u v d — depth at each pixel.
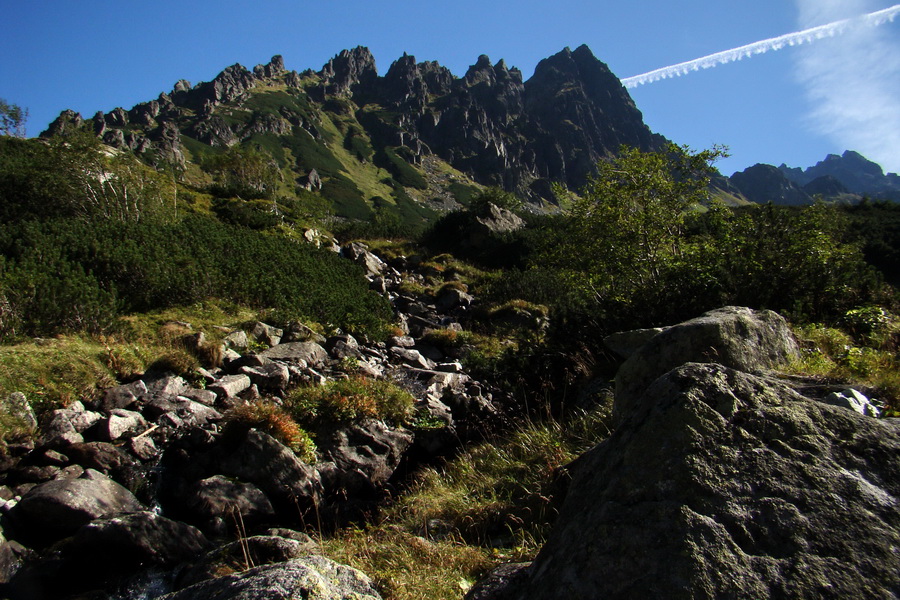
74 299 10.41
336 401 8.47
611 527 2.15
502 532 4.98
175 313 12.39
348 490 7.33
